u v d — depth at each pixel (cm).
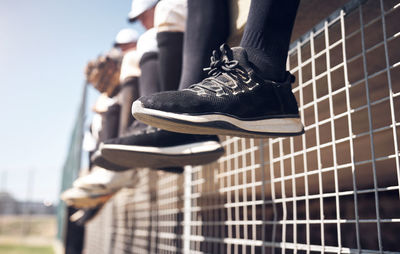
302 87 127
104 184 229
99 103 220
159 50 139
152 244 306
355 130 161
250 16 100
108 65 218
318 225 329
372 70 125
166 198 284
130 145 123
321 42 123
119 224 464
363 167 203
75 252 518
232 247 230
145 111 88
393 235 277
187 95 91
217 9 116
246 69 95
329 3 116
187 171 228
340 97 136
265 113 96
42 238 1795
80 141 421
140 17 177
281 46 99
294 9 98
